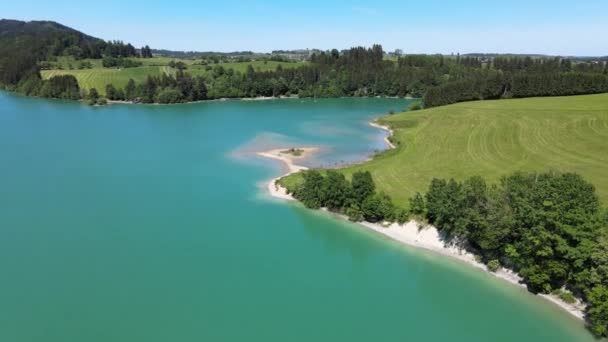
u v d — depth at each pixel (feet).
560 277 136.15
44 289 142.41
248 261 160.97
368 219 192.44
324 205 207.72
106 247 170.30
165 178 255.09
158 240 176.65
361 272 153.69
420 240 173.58
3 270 152.97
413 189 213.46
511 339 120.16
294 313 131.54
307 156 306.14
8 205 210.79
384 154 298.35
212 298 138.41
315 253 166.91
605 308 114.21
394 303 136.56
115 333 122.52
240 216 200.54
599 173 222.07
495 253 153.69
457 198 159.84
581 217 128.67
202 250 168.66
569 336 119.75
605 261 118.62
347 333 122.83
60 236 178.81
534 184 148.66
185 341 119.55
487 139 306.14
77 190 233.35
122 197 223.51
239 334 122.31
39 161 289.53
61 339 120.16
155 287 144.05
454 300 137.49
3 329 123.65
